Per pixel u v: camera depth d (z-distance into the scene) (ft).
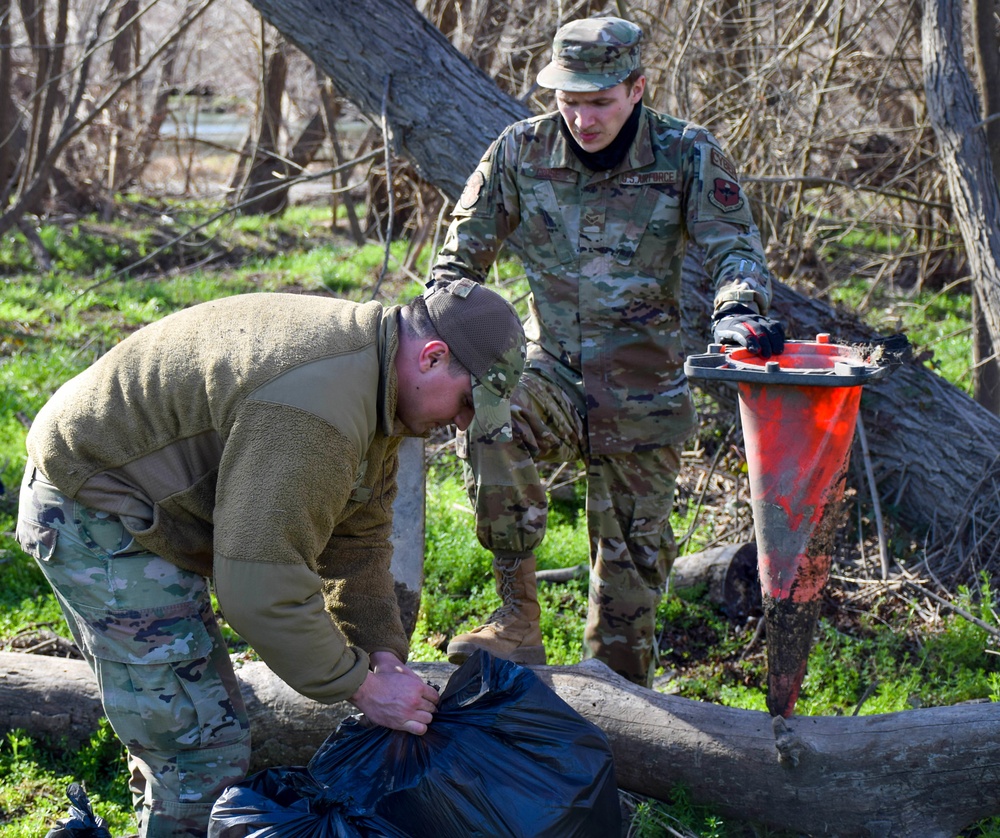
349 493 7.19
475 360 7.13
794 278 25.25
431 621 13.94
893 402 16.39
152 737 7.83
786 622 8.96
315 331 7.07
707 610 14.34
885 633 13.58
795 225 25.46
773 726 9.13
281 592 6.82
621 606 11.02
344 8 16.29
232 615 6.91
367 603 8.46
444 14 30.78
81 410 7.49
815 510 8.57
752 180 20.53
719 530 16.70
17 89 47.06
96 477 7.47
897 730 8.96
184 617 7.79
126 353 7.53
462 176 16.51
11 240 37.99
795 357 9.09
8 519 16.88
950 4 17.69
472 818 7.62
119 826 10.03
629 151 10.26
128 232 41.65
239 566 6.75
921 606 14.44
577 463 18.12
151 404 7.31
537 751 7.97
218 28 51.83
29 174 36.09
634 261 10.44
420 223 33.96
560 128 10.47
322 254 40.27
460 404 7.37
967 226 17.44
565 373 10.71
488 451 9.86
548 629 13.80
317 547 7.09
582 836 7.79
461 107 16.29
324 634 7.16
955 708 9.06
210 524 7.71
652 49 24.17
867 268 33.32
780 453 8.46
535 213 10.60
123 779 10.58
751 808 9.35
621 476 10.85
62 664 11.41
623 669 11.24
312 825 7.47
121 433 7.39
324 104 40.04
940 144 17.83
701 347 16.87
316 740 10.36
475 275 10.90
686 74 21.88
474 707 8.23
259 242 42.57
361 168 49.57
